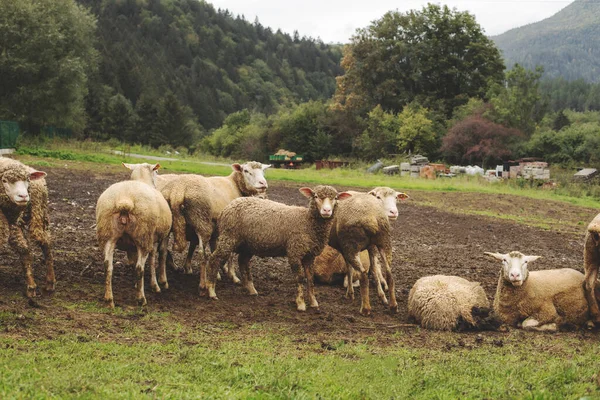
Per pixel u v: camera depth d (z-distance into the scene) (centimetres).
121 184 967
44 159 3020
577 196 3616
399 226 2131
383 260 1081
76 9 4388
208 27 18612
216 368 673
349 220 1052
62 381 586
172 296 1051
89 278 1092
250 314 978
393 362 730
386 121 5591
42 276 1062
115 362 666
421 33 6688
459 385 660
